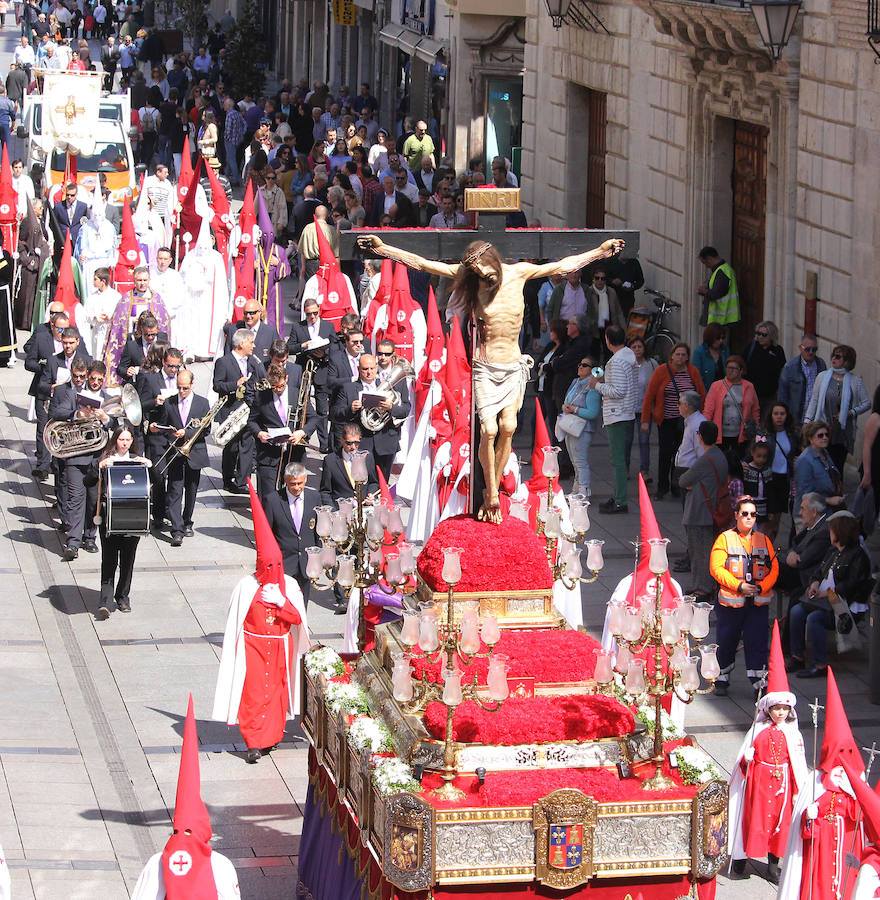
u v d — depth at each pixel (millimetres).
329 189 71500
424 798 20594
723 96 53594
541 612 22906
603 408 44469
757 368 46250
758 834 26203
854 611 33969
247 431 44500
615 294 55656
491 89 80000
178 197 61938
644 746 21781
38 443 46906
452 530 22797
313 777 25594
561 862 20531
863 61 44656
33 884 25641
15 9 162375
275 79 137250
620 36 62781
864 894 21031
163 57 117812
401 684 21234
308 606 37938
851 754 24156
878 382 44812
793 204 49562
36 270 62625
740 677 34312
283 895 25891
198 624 37062
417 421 42969
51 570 40469
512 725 21328
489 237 21188
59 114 74250
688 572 39875
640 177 61500
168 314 57219
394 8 98000
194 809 21359
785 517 44062
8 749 30406
